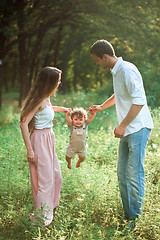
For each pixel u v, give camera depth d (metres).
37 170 3.39
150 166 4.70
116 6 12.89
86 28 15.27
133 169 3.28
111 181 4.14
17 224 3.16
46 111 3.39
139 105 3.12
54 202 3.56
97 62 3.40
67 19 15.23
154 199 3.70
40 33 16.75
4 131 7.89
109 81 14.56
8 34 12.73
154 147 5.21
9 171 4.39
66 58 19.91
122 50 12.74
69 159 3.96
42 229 3.02
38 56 21.55
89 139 6.43
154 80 12.79
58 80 3.35
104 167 4.89
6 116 10.79
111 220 3.40
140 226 3.06
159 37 13.48
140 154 3.27
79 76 22.81
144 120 3.30
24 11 13.35
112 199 3.77
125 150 3.52
